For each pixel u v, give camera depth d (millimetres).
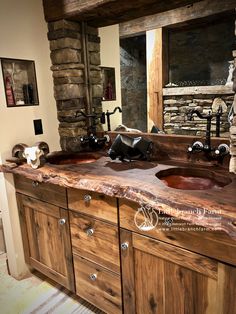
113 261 1421
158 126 1811
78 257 1613
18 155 1857
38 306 1752
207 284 1081
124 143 1698
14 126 1857
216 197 1075
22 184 1832
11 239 1965
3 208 1943
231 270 992
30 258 1977
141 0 1543
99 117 2111
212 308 1088
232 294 1011
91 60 2070
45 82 1999
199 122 1619
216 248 1014
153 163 1649
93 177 1407
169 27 1670
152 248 1222
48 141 2074
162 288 1244
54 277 1831
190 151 1595
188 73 1631
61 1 1798
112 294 1484
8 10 1730
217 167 1511
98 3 1605
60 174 1513
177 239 1123
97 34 2047
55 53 1971
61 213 1621
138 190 1182
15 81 1899
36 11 1888
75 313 1688
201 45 1553
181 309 1200
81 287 1661
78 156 2023
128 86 1927
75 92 2000
